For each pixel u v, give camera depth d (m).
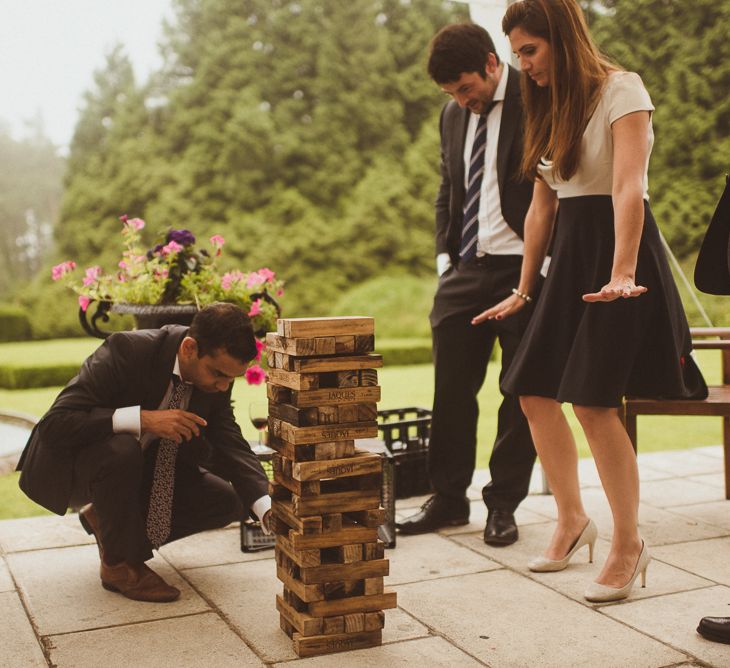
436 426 3.30
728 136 7.44
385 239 18.80
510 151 3.12
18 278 23.19
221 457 2.62
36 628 2.33
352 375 2.09
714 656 2.09
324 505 2.09
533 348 2.60
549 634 2.24
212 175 18.98
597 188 2.46
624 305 2.38
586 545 3.00
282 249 18.58
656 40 7.34
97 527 2.62
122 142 19.42
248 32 19.08
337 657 2.11
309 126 19.05
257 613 2.42
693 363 2.86
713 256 2.23
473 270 3.25
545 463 2.75
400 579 2.70
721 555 2.89
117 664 2.09
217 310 2.44
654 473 4.16
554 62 2.40
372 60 19.09
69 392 2.47
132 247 3.44
